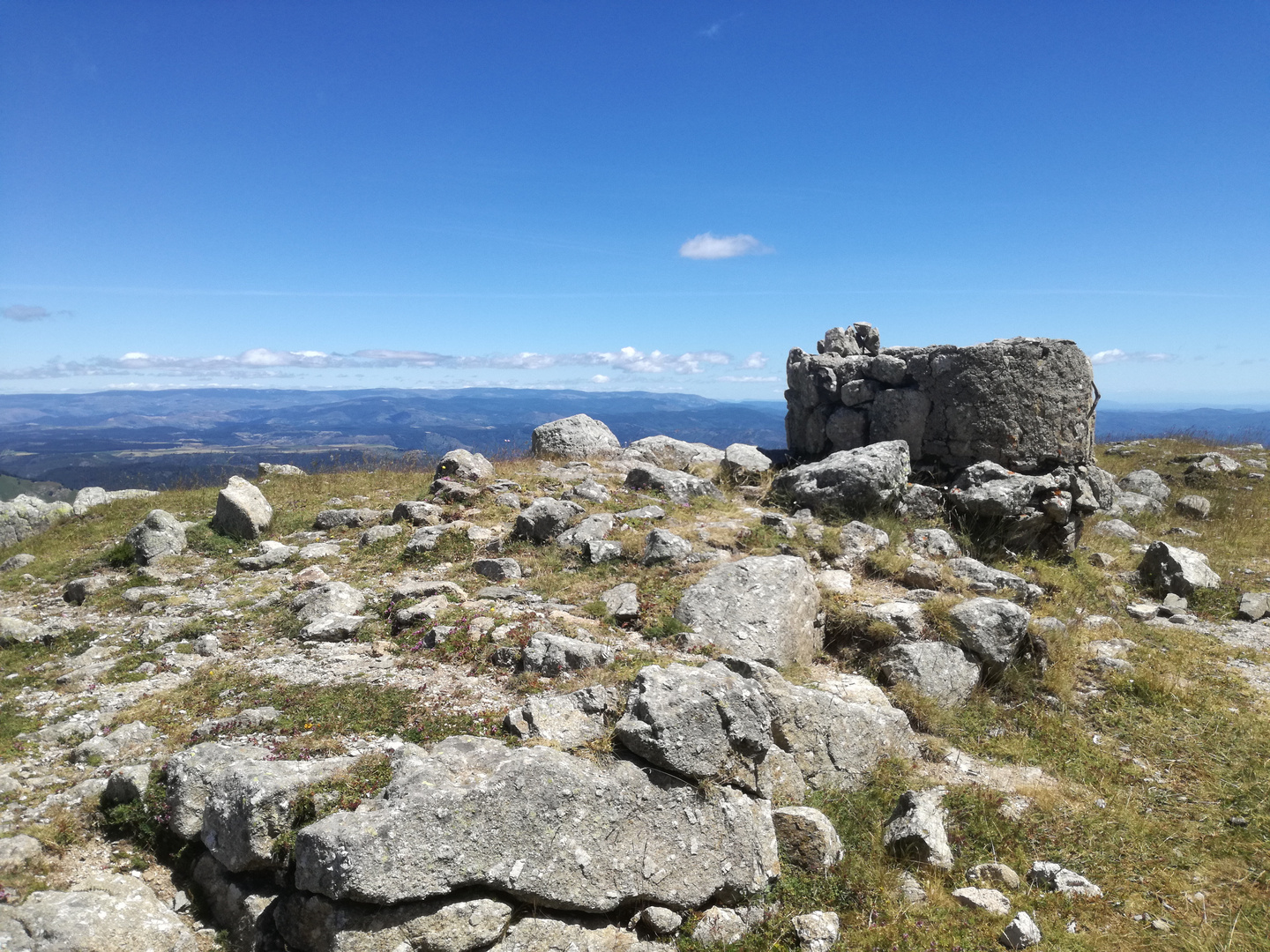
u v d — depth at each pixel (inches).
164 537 501.0
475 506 554.6
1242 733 369.4
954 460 605.6
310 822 227.1
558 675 317.7
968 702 386.6
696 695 255.0
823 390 686.5
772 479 635.5
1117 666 422.9
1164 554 543.8
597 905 221.3
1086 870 275.9
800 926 231.8
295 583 437.7
